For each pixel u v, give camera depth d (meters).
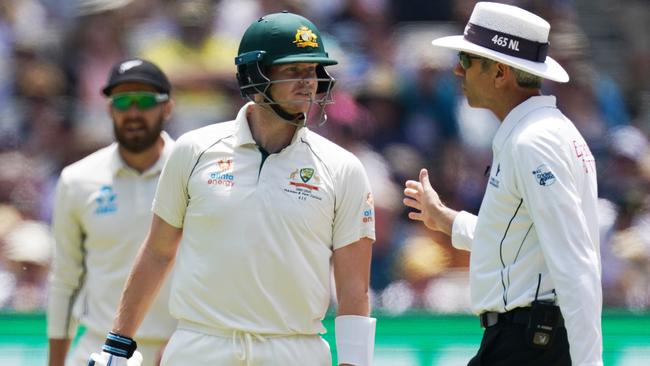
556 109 14.76
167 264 15.35
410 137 31.11
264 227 14.45
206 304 14.59
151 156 19.41
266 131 14.81
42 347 23.81
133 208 19.17
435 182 30.62
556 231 13.71
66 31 33.12
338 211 14.86
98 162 19.56
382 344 23.84
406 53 32.41
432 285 27.30
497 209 14.55
